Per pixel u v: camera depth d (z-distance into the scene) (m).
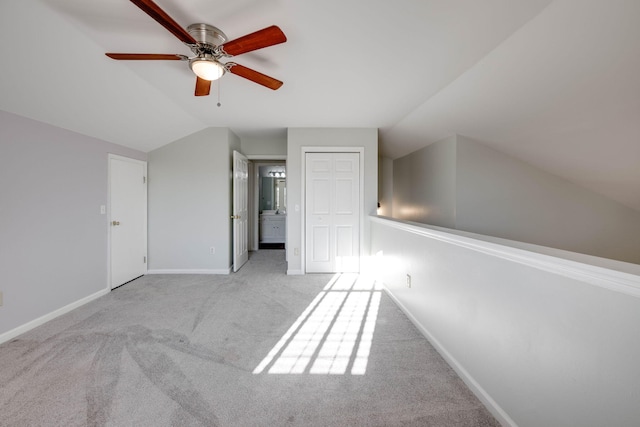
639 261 3.54
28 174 2.36
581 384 0.97
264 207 7.09
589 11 1.48
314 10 1.57
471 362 1.63
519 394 1.26
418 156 4.60
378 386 1.67
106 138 3.25
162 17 1.35
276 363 1.90
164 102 3.02
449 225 3.60
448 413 1.46
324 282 3.72
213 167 4.14
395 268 2.98
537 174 3.51
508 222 3.52
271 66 2.23
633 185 3.01
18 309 2.28
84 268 2.96
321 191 4.10
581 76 1.90
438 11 1.57
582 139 2.57
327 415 1.45
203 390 1.63
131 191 3.75
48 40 1.81
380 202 5.96
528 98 2.33
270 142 5.00
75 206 2.85
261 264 4.75
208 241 4.16
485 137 3.27
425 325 2.25
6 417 1.41
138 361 1.91
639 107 1.94
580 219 3.55
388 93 2.78
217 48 1.66
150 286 3.54
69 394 1.58
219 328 2.40
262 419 1.42
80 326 2.42
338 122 3.81
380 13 1.59
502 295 1.37
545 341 1.12
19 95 2.12
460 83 2.49
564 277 1.04
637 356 0.81
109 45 1.95
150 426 1.37
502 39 1.84
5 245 2.19
